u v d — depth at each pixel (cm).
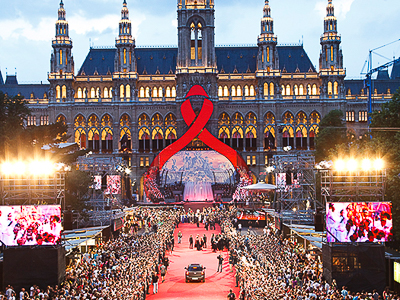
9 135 6912
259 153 13662
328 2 14050
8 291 4091
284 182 7994
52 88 13712
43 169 4834
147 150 13825
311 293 3775
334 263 4359
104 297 3900
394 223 5506
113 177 8119
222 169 12888
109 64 14662
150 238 6706
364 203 4481
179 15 13675
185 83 13512
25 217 4553
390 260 4509
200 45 13988
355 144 7300
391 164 5669
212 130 13400
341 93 13788
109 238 7075
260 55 13838
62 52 13838
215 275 5838
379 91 14800
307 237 5825
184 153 13150
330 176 4684
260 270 4759
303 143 13788
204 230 8900
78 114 13712
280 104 13738
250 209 9381
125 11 13962
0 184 5012
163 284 5441
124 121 13800
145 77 14125
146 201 12175
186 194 12475
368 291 4334
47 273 4428
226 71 14500
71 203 6888
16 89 14950
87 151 7894
